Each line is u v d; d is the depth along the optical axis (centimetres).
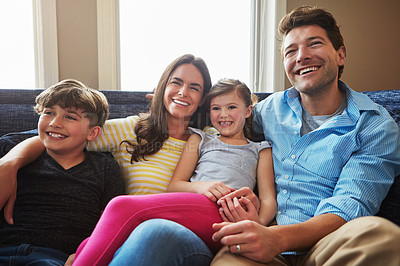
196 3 194
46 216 89
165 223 66
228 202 82
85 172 98
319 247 66
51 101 96
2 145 100
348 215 77
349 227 60
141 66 185
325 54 97
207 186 89
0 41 161
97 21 166
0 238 85
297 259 80
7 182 85
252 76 205
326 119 105
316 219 76
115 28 173
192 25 194
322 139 96
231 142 111
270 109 115
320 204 84
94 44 167
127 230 71
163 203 78
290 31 104
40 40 160
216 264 65
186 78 111
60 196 92
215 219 80
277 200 99
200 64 114
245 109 113
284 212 96
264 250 65
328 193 91
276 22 195
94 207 96
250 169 104
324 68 98
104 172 100
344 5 205
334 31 102
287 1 198
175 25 190
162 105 114
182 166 105
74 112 97
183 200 81
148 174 103
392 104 118
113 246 69
